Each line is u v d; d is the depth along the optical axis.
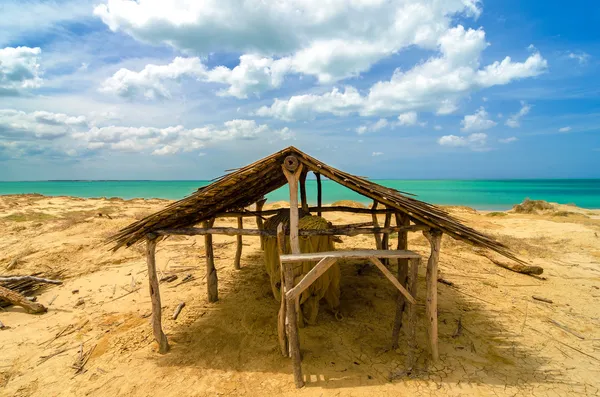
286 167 5.57
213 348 6.37
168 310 8.00
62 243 13.24
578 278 10.09
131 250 12.82
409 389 5.05
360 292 8.73
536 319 7.37
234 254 12.84
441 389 5.05
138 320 7.58
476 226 18.05
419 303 8.16
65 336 6.95
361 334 6.70
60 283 9.75
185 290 9.22
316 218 7.45
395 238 15.12
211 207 6.90
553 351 6.11
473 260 11.82
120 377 5.56
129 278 10.26
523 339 6.52
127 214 21.16
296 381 5.21
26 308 7.96
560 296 8.70
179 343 6.57
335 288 7.67
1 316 7.82
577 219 20.12
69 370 5.77
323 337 6.59
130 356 6.15
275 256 7.60
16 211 21.98
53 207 25.06
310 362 5.79
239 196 7.34
